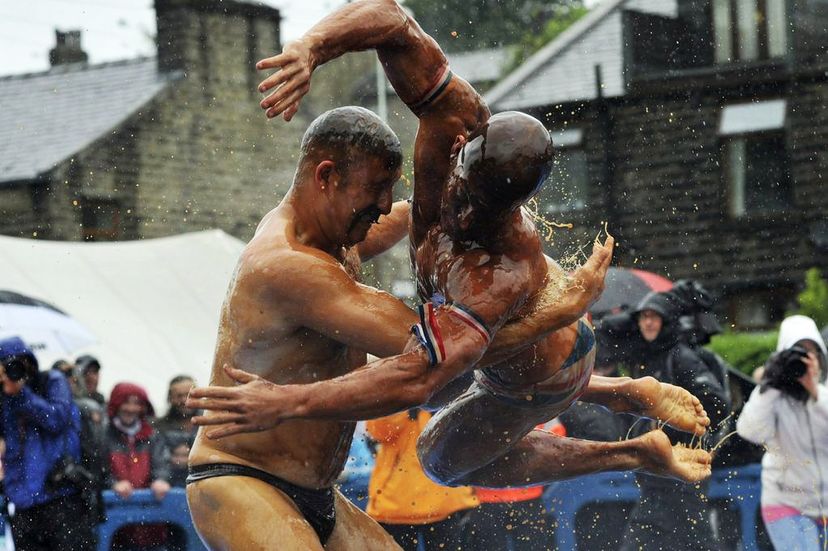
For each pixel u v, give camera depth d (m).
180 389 11.80
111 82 32.81
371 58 42.94
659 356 9.80
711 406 9.65
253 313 5.65
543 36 45.78
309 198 5.82
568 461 6.54
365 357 6.13
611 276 12.39
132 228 31.12
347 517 6.28
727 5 32.31
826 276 31.84
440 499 9.39
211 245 19.38
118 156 31.09
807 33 32.34
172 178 31.69
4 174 30.33
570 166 31.64
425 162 5.73
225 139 32.38
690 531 9.39
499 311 5.33
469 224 5.41
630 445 6.57
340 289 5.49
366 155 5.75
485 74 44.84
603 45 32.47
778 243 31.98
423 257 5.73
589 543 10.05
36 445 10.28
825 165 32.12
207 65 32.28
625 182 31.56
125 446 10.91
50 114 32.31
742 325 32.06
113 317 17.23
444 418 6.34
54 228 30.22
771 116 31.98
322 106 41.56
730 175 32.03
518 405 6.03
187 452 11.22
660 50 32.31
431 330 5.19
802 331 10.13
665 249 31.77
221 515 5.73
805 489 9.64
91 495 10.41
